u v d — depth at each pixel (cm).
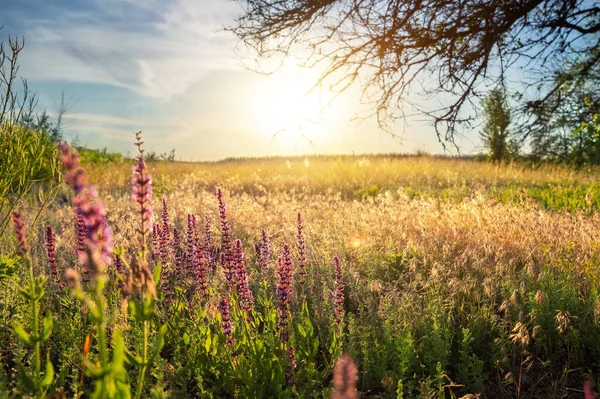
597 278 409
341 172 1919
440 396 278
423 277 459
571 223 591
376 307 420
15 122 437
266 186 1606
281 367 288
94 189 145
